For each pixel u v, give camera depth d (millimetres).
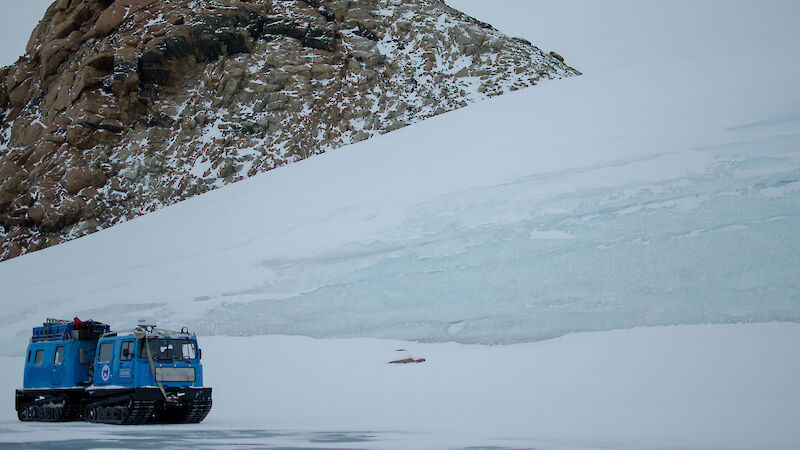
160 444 9039
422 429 10672
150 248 29406
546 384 13281
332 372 16438
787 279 14766
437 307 18406
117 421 13016
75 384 14414
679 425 9633
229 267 24625
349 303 19938
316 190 29984
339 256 22734
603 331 15203
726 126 21781
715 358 12820
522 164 24750
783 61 26375
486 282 18578
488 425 10766
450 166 27141
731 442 8297
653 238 17656
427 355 16266
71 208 39250
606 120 26281
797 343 12656
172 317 22297
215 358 18859
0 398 18500
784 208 16891
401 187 26688
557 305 16688
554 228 19797
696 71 28875
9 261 34875
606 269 17281
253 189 33844
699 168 19891
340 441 9172
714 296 15070
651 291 15961
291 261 23578
